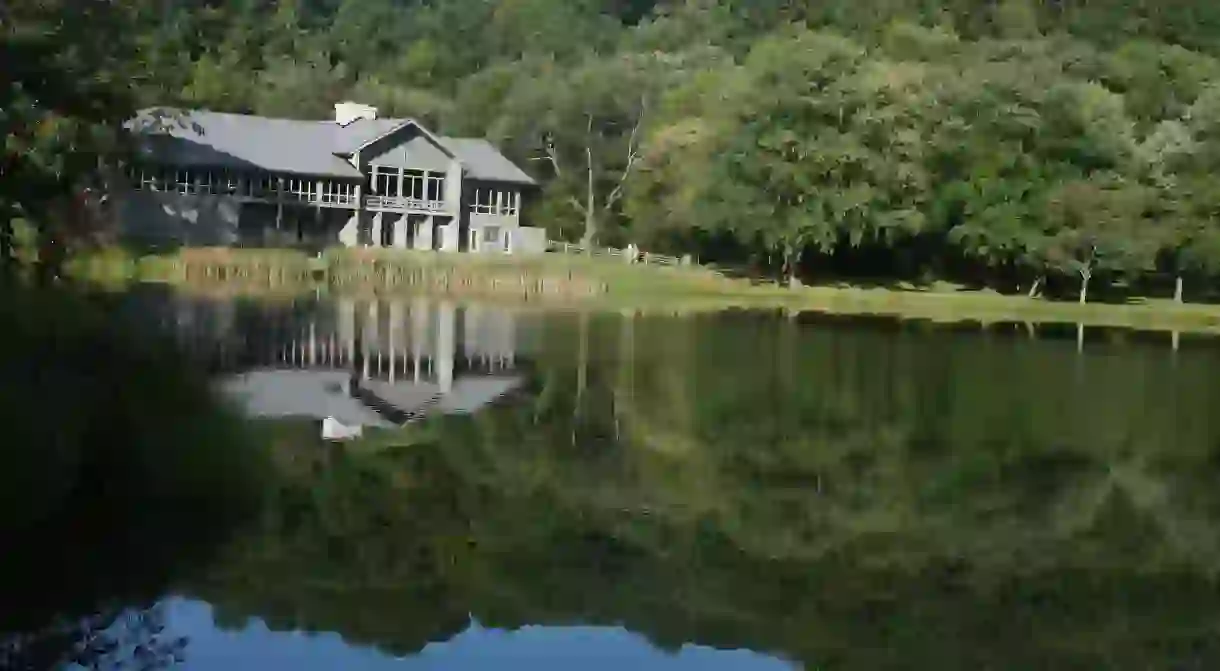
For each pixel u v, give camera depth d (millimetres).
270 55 128250
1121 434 30438
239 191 85562
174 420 26484
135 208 81000
